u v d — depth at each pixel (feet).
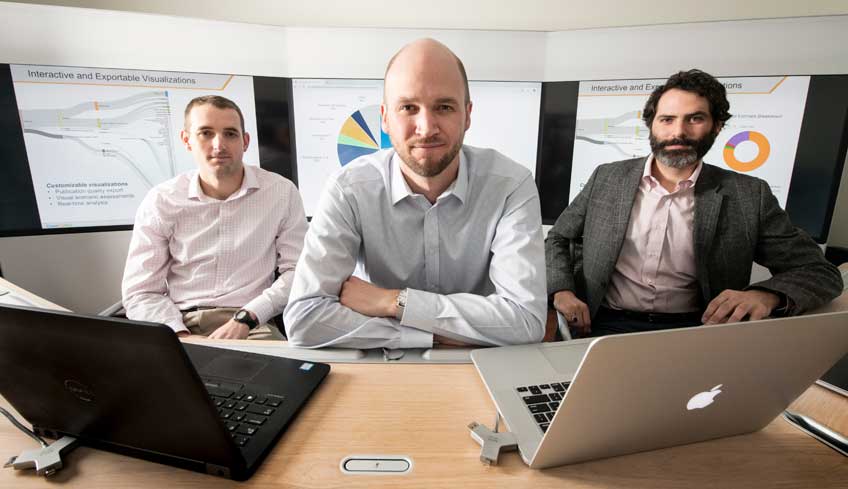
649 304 4.97
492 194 3.41
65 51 5.93
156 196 4.94
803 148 5.91
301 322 2.69
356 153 6.98
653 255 4.86
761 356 1.55
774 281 4.16
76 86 6.07
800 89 5.74
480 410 2.02
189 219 5.01
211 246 5.05
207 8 7.47
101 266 6.72
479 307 2.72
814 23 5.51
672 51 6.01
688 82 4.52
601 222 5.02
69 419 1.68
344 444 1.80
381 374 2.35
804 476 1.64
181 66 6.29
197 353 2.43
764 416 1.83
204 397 1.40
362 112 6.82
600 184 5.16
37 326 1.41
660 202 4.82
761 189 4.53
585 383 1.38
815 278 4.06
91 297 6.79
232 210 5.07
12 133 6.00
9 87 5.87
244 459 1.59
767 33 5.69
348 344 2.65
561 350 2.56
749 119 6.01
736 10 7.05
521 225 3.22
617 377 1.40
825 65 5.59
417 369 2.40
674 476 1.64
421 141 2.96
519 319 2.74
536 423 1.87
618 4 7.39
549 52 6.42
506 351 2.54
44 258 6.46
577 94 6.46
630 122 6.34
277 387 2.12
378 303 2.77
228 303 4.98
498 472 1.65
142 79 6.23
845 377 2.28
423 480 1.61
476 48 6.48
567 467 1.69
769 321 1.48
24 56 5.82
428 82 2.84
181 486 1.57
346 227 3.24
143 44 6.13
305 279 2.93
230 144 4.91
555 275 5.17
